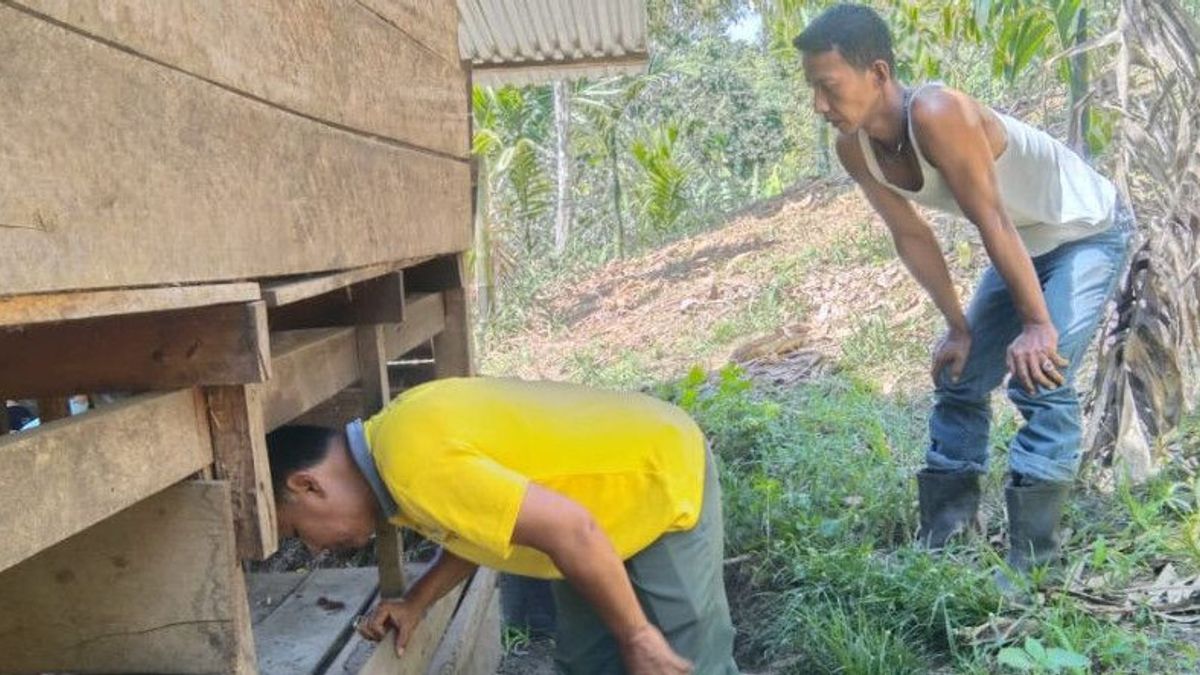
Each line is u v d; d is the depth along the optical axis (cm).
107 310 132
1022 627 321
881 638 329
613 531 233
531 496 202
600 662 272
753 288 977
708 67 1838
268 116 183
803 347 764
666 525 233
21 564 176
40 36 120
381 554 273
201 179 157
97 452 143
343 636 272
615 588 209
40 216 118
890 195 375
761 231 1211
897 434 521
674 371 814
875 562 375
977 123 326
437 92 308
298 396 230
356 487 219
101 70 132
